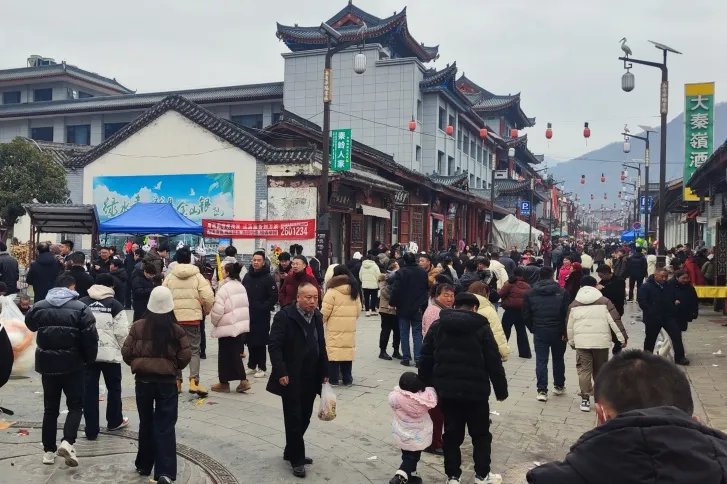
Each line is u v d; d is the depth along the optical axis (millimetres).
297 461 5609
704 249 18594
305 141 23141
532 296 8500
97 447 6145
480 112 58188
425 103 40438
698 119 17672
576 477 1823
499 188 52156
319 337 5891
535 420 7391
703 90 17656
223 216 21234
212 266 17719
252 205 20891
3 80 51906
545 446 6461
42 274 12164
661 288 10328
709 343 12359
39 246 12227
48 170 25672
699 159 17703
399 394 5270
